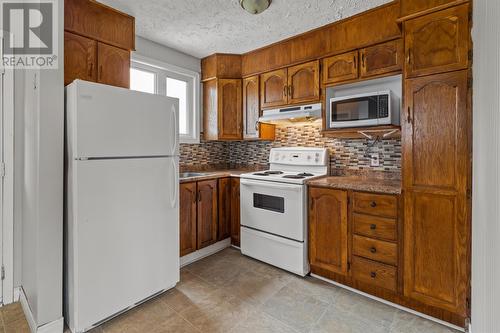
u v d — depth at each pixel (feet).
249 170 11.49
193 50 10.14
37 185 5.19
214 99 10.69
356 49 7.69
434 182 5.61
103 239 5.59
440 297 5.58
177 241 7.14
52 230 5.35
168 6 7.04
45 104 5.22
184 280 7.68
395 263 6.21
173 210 7.02
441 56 5.45
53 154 5.34
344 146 9.07
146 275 6.41
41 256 5.22
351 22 7.70
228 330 5.57
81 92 5.23
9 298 6.61
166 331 5.53
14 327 5.74
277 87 9.61
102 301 5.60
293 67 9.12
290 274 8.06
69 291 5.49
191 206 8.82
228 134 10.66
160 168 6.66
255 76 10.24
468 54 5.16
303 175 8.89
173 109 6.95
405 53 5.89
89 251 5.39
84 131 5.27
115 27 7.32
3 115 6.50
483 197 3.95
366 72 7.51
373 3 6.92
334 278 7.45
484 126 3.89
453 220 5.41
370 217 6.56
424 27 5.64
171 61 9.98
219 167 12.12
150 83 9.73
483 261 3.92
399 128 7.07
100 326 5.65
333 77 8.16
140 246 6.27
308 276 7.93
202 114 11.21
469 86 5.17
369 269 6.60
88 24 6.79
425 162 5.71
